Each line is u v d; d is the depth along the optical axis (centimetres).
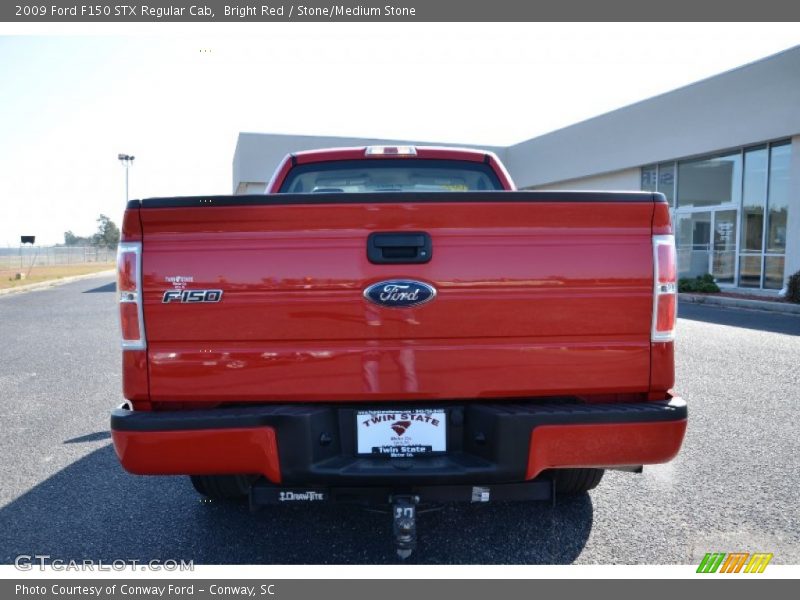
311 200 245
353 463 251
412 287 247
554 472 282
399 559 294
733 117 1658
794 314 1242
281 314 247
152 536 320
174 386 248
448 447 259
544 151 2662
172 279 246
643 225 254
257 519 339
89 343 988
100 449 467
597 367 253
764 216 1608
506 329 250
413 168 432
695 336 944
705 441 457
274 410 249
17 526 333
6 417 556
